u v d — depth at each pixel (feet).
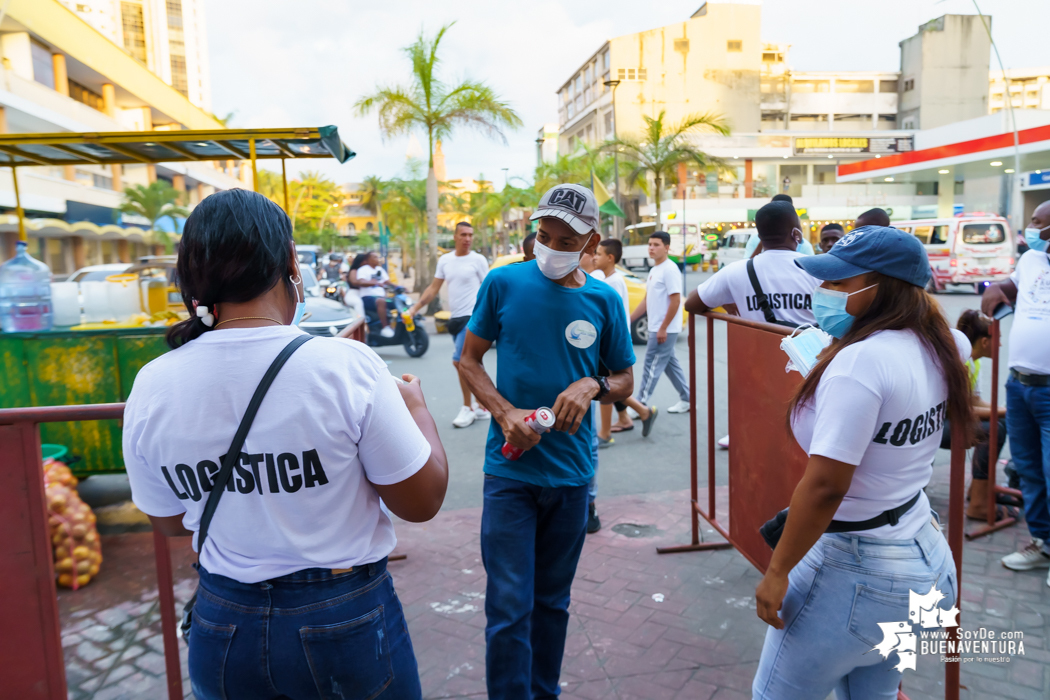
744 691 8.63
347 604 4.10
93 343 14.57
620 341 8.07
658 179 94.48
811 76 191.93
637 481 16.56
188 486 4.02
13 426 5.98
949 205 116.98
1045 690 8.51
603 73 185.88
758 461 9.78
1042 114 114.93
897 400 4.86
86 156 16.22
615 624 10.20
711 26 178.19
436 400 25.88
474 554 12.70
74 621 10.75
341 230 305.32
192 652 4.22
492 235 211.00
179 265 4.01
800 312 10.36
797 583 5.54
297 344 3.96
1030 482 11.37
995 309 12.57
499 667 7.16
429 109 63.31
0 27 72.02
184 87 275.39
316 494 3.97
